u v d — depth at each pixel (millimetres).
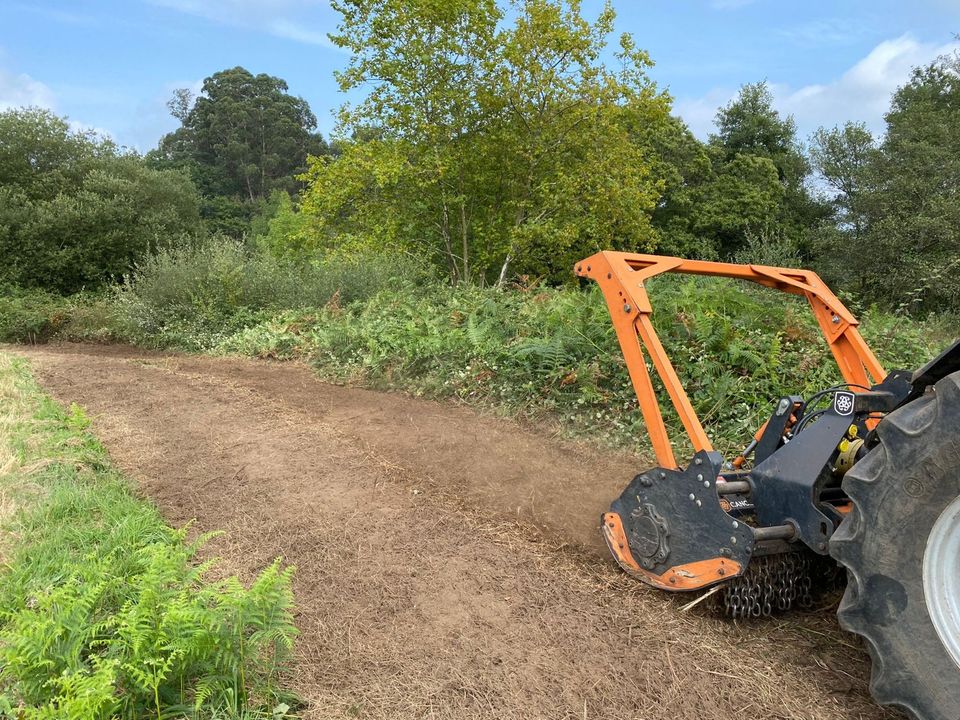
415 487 5031
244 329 12695
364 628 3191
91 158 24531
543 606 3391
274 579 2764
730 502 3357
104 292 20547
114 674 2387
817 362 6555
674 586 3367
